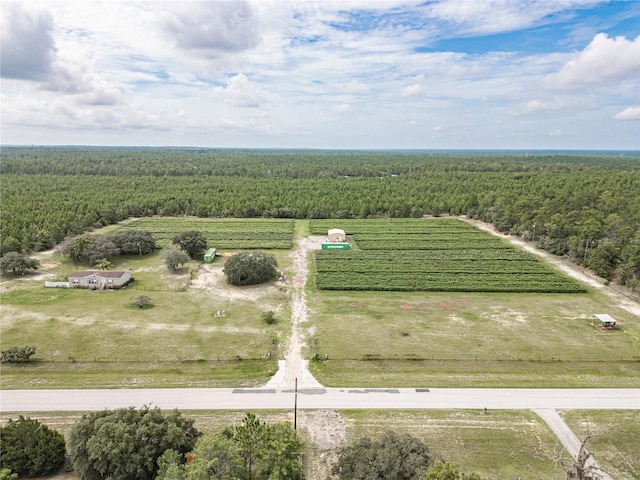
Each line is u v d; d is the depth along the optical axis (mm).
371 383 46438
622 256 80375
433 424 39906
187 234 91188
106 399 43062
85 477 32125
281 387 45594
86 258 86688
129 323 59969
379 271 82312
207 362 50531
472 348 54188
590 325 60938
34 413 40875
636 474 34594
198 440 31156
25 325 58656
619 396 44531
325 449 36781
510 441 37875
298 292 73000
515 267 85312
